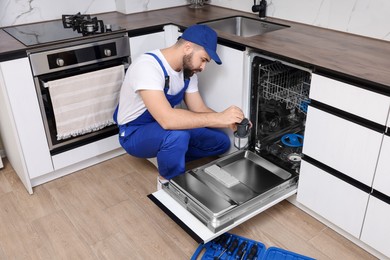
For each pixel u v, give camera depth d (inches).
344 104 68.6
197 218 73.7
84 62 93.8
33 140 92.5
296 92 88.1
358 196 71.9
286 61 78.2
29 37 92.8
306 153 79.2
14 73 84.4
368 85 64.3
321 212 80.8
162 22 106.4
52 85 88.4
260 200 77.8
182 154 85.5
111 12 122.5
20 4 106.3
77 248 80.3
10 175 104.8
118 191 96.8
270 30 106.4
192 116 79.8
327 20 96.0
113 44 97.0
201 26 79.7
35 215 89.6
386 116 62.7
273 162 88.8
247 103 91.9
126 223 86.4
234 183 81.3
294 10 102.8
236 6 118.9
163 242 81.2
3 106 89.0
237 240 78.7
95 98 96.4
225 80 93.4
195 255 76.8
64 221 87.5
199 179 83.0
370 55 76.4
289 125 100.3
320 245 79.4
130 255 78.2
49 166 97.5
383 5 83.7
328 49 80.4
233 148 99.7
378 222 70.2
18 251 79.9
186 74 84.8
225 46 89.5
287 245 79.6
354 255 76.9
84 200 94.0
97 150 103.9
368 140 66.6
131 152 93.7
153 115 79.7
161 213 89.0
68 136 96.7
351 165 71.0
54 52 88.4
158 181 92.7
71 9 115.1
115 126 104.8
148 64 79.7
